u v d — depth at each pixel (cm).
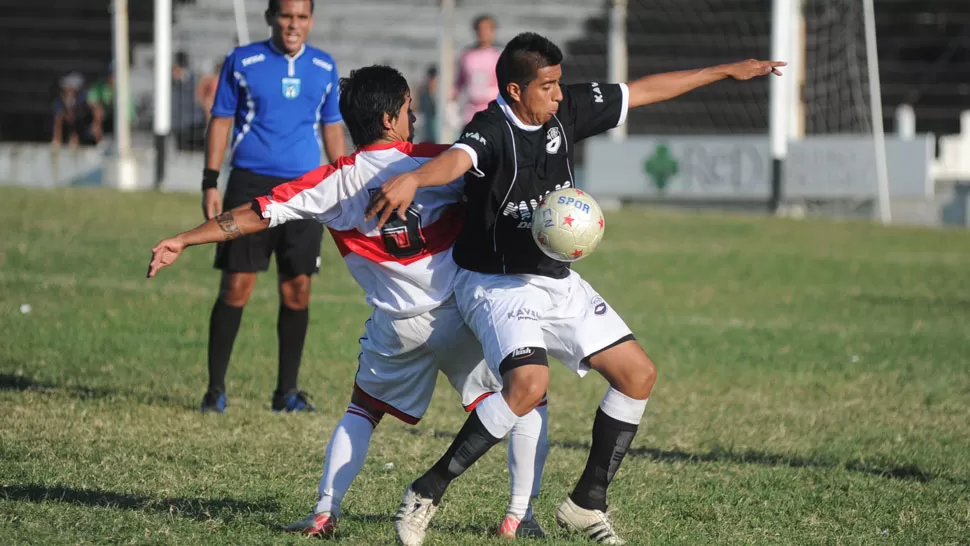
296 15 2752
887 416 2941
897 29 11219
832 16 9925
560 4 10912
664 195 8719
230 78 2792
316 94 2811
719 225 7619
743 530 1927
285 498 1989
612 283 5300
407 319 1769
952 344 4022
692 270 5788
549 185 1734
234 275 2747
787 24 8594
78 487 1986
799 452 2531
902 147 8681
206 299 4278
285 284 2814
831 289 5375
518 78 1691
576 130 1797
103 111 9638
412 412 1828
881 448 2577
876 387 3309
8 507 1831
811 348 3894
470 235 1745
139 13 10719
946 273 6009
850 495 2161
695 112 10288
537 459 1852
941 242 7388
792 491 2181
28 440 2292
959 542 1894
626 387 1773
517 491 1830
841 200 8606
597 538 1803
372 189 1738
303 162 2820
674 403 3058
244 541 1711
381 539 1764
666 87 1872
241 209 1734
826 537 1894
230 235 1725
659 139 8681
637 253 6269
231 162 2845
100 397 2786
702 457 2467
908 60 11288
